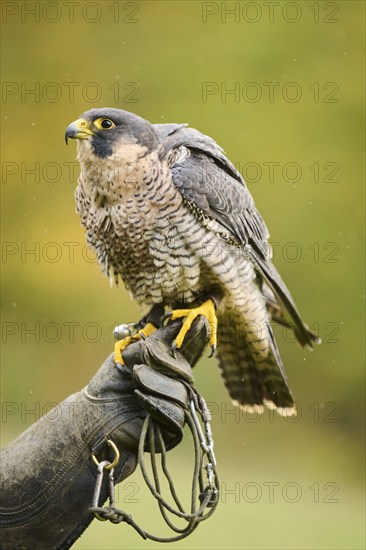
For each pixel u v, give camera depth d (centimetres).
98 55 1809
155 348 425
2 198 1722
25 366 1602
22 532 421
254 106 1714
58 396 1580
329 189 1683
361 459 1573
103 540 879
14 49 1827
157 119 1723
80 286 1631
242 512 1058
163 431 417
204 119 1698
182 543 888
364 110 1736
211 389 1468
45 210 1711
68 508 420
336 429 1606
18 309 1653
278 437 1508
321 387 1636
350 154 1706
